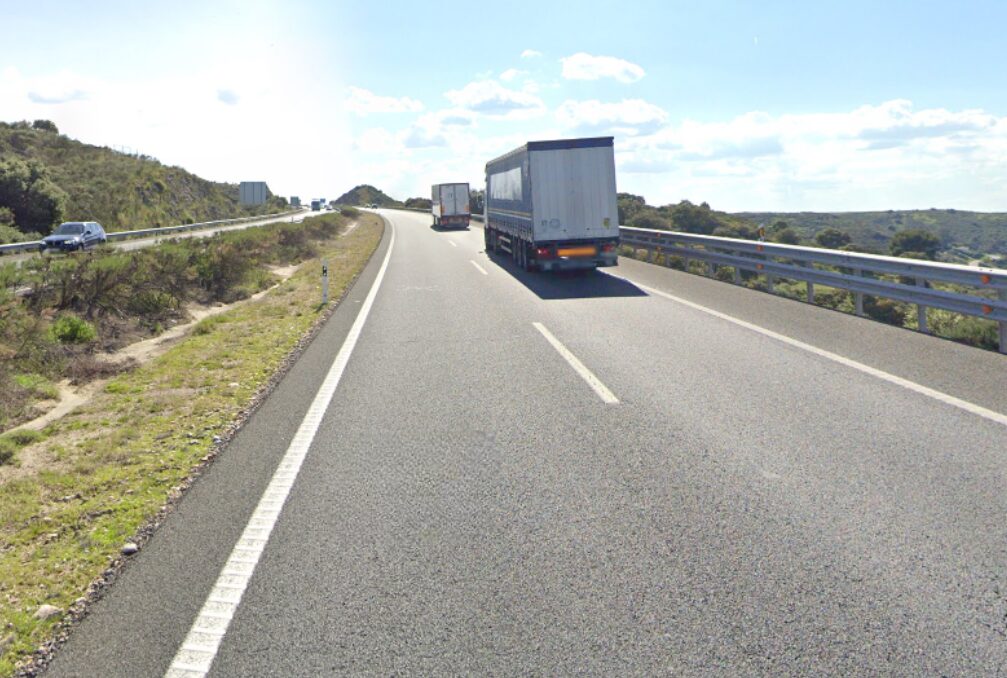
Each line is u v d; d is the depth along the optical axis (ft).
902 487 15.11
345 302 48.55
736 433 19.01
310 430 20.44
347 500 15.26
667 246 65.57
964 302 29.94
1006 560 11.97
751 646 9.79
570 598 11.11
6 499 16.25
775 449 17.69
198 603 11.30
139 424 21.99
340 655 9.83
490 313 41.32
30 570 12.82
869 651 9.63
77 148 273.33
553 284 54.90
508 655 9.73
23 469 18.80
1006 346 28.22
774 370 25.86
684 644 9.87
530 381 25.34
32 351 32.32
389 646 10.01
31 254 99.30
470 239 125.80
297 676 9.43
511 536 13.34
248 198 352.90
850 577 11.55
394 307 45.24
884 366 26.08
